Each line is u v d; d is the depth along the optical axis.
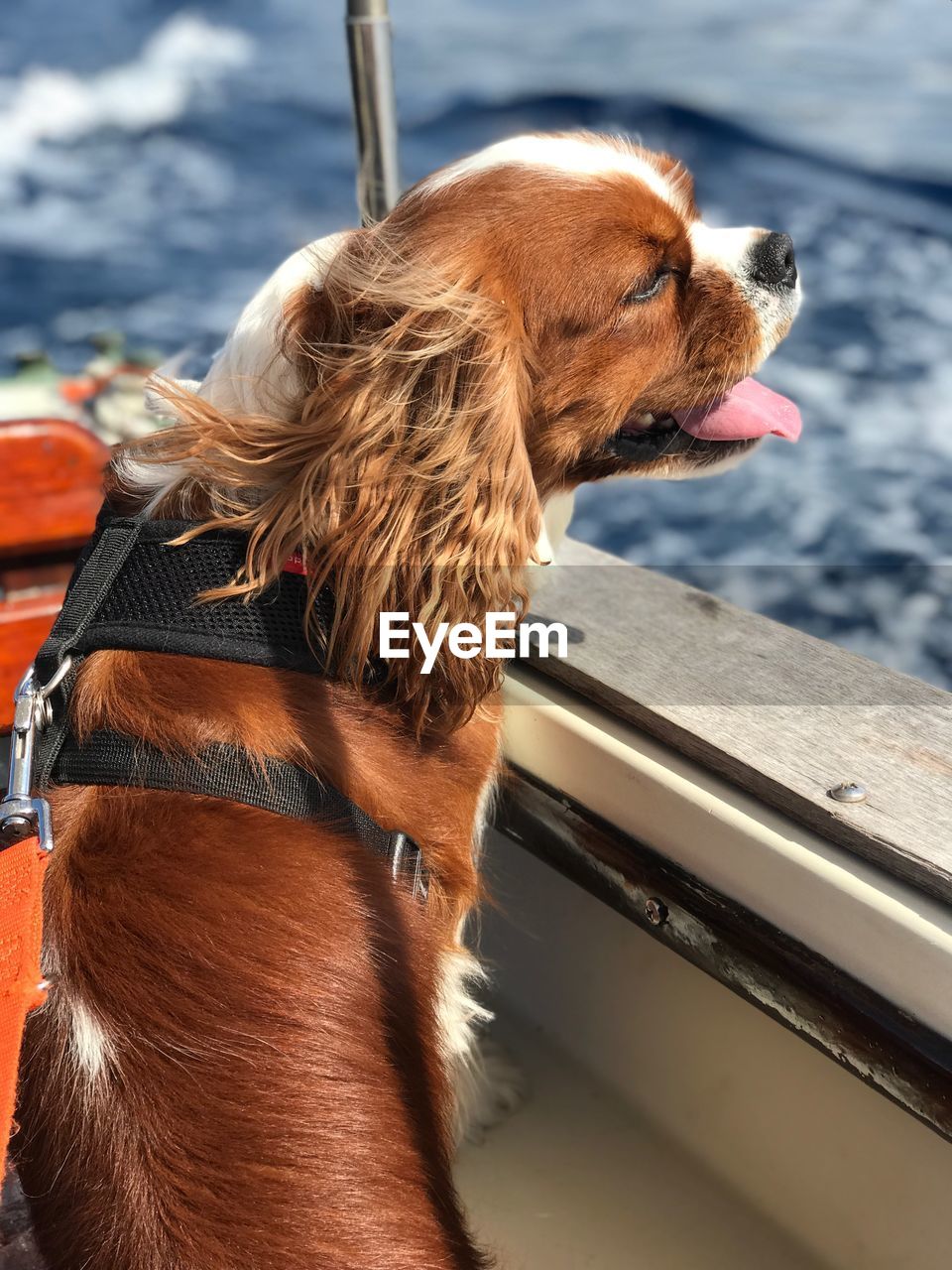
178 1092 1.17
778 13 12.62
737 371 1.84
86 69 13.21
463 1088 1.69
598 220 1.68
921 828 1.29
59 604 2.75
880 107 9.69
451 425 1.56
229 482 1.52
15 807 1.23
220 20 14.66
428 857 1.49
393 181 2.15
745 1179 1.66
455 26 13.41
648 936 1.72
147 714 1.38
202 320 7.82
